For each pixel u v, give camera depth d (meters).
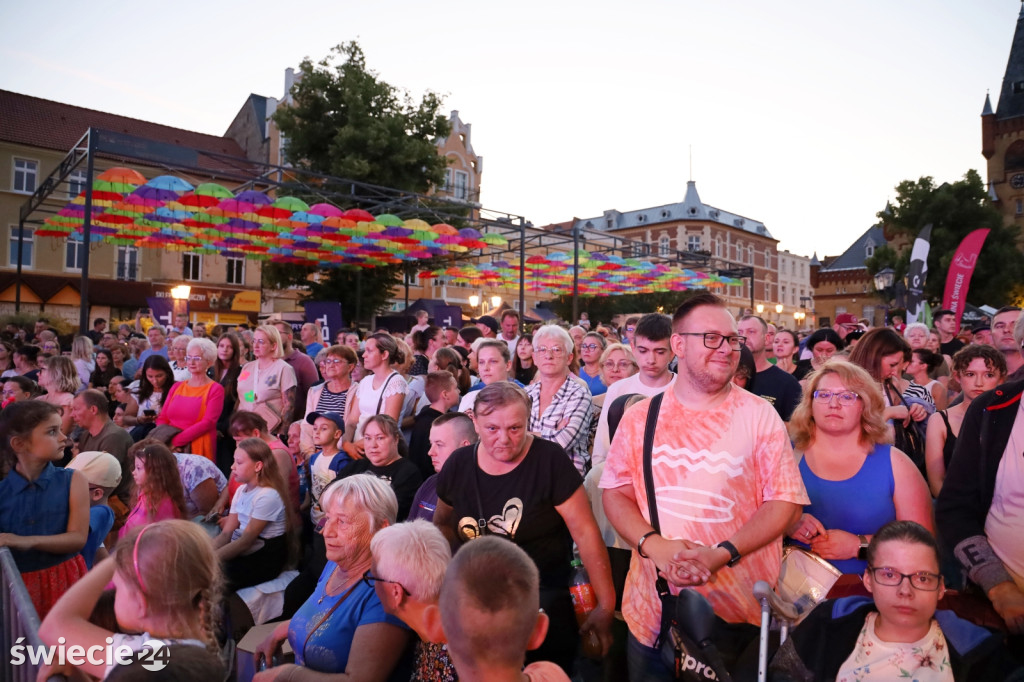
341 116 24.95
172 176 12.79
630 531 2.27
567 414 3.69
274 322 6.89
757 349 4.37
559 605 2.66
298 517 4.32
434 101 25.81
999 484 2.15
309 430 5.43
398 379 5.17
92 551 3.52
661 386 3.79
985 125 52.03
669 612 2.18
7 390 5.39
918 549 1.92
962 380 3.34
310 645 2.51
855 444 2.49
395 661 2.42
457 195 41.47
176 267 31.83
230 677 3.32
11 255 28.66
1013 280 35.19
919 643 1.95
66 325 19.73
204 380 5.76
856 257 62.22
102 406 4.79
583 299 40.34
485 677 1.44
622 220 64.62
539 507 2.68
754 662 2.04
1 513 3.01
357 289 24.83
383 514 2.61
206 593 1.99
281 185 15.09
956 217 36.41
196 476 4.70
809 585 2.16
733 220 63.81
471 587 1.44
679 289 32.53
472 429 3.38
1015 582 2.05
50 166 29.75
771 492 2.16
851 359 3.59
